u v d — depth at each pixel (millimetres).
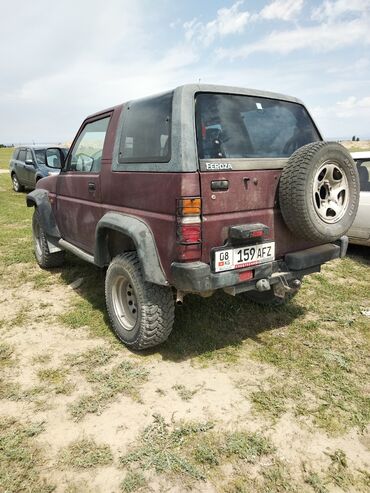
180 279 2557
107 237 3525
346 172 2973
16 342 3406
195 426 2389
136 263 3014
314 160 2736
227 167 2617
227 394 2707
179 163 2492
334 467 2113
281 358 3146
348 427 2406
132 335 3133
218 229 2619
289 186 2777
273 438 2311
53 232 4855
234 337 3480
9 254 6016
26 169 12406
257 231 2680
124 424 2418
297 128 3408
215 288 2623
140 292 2941
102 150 3533
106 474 2062
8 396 2678
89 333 3561
